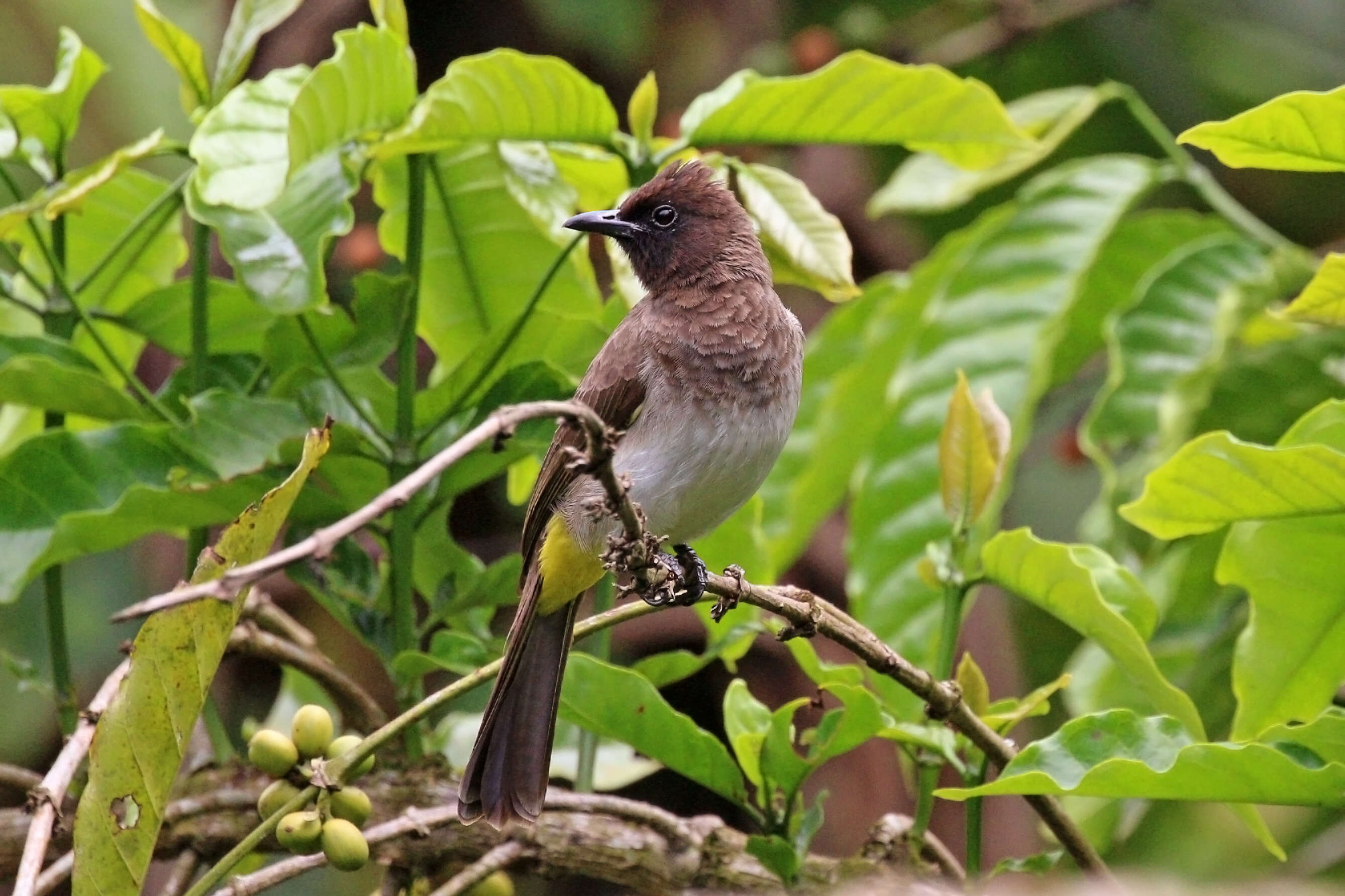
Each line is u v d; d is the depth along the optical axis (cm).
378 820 741
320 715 632
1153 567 908
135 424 741
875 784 1120
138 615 379
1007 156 801
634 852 731
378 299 750
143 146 729
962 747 706
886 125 782
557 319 806
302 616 1174
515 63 717
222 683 1058
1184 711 689
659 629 1156
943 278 1054
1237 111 1488
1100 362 1323
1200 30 1495
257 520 577
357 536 920
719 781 704
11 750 1152
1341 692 830
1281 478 648
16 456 727
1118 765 604
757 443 783
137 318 829
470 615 823
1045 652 1291
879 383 1070
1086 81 1505
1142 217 1058
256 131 701
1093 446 940
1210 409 958
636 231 798
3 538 720
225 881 747
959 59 1384
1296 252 948
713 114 778
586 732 780
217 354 837
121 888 608
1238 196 1505
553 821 733
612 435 485
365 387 783
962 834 1126
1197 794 616
